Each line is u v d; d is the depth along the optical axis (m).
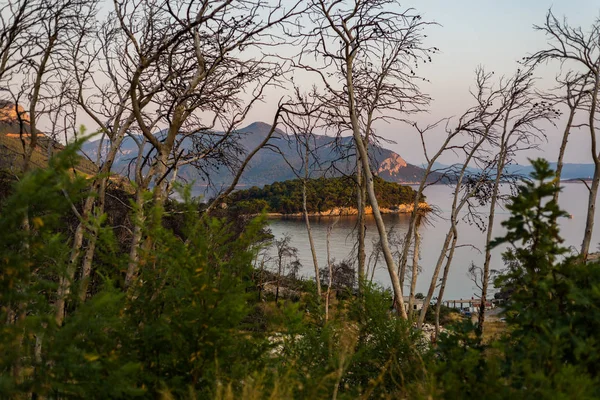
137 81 7.09
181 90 8.06
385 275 51.09
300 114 8.37
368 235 50.31
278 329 3.88
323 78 10.83
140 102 7.64
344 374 4.09
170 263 3.41
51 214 2.56
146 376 3.04
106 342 2.89
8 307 2.68
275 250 42.00
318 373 3.63
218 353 3.21
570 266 3.00
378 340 4.79
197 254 3.35
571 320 2.83
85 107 8.48
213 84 8.53
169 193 6.55
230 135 8.91
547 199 3.09
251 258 3.40
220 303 3.20
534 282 3.00
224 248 3.50
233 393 2.97
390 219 67.44
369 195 10.35
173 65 8.49
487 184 13.78
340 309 5.34
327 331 4.34
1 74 7.45
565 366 2.64
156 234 3.58
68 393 2.62
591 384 2.42
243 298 3.29
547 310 3.01
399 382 4.02
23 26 7.56
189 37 8.27
